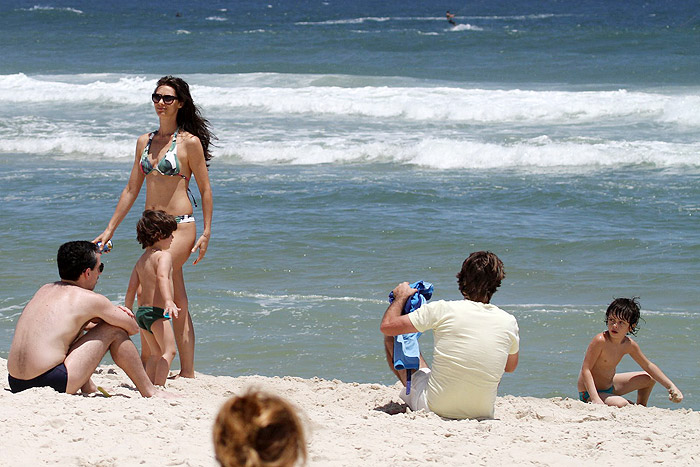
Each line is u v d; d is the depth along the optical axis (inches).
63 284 475.5
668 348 753.6
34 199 1284.4
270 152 1640.0
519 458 377.7
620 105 2000.5
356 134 1809.8
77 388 462.0
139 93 2314.2
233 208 1245.1
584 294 892.6
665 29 3804.1
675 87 2447.1
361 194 1322.6
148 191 566.9
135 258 1000.9
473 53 3289.9
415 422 440.8
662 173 1467.8
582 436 425.7
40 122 1978.3
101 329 474.3
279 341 766.5
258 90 2282.2
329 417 451.8
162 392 497.7
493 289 472.7
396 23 5068.9
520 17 5393.7
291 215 1200.2
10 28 4387.3
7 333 778.2
